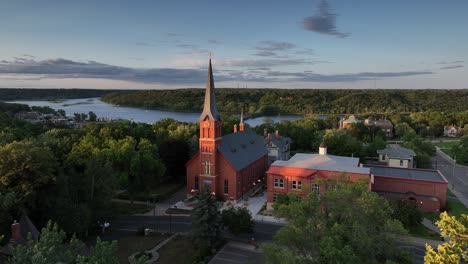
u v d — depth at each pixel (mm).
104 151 75938
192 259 49188
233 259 48812
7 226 44875
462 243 26688
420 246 51906
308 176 68125
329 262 27609
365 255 31172
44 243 26047
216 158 74875
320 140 126750
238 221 52875
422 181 70000
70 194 54406
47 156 52594
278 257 28891
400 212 58375
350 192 35750
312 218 36219
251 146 91750
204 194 50531
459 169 104062
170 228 60938
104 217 59438
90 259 25188
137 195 80250
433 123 191625
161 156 91188
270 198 71312
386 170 79500
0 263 38188
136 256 49719
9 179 47406
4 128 102062
